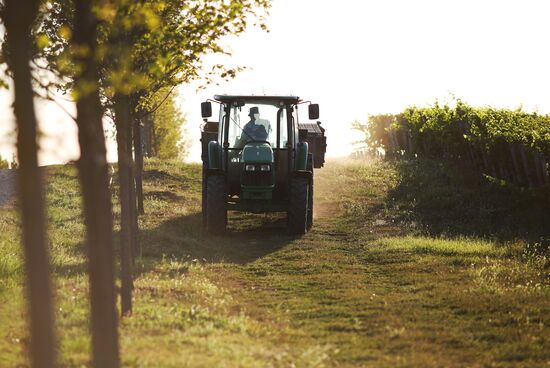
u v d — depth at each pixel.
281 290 17.53
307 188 25.75
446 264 20.02
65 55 10.62
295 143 26.05
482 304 15.33
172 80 18.50
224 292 17.17
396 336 13.00
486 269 18.97
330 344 12.52
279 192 26.55
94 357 8.91
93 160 8.99
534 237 23.98
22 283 16.70
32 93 8.00
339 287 17.72
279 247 23.52
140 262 20.16
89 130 9.02
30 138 7.89
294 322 14.20
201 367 10.01
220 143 26.25
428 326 13.69
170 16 14.80
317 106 26.14
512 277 18.16
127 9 10.30
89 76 9.30
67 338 11.54
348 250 23.20
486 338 12.97
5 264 17.81
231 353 10.90
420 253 21.75
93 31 9.33
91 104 9.20
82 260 20.28
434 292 16.66
